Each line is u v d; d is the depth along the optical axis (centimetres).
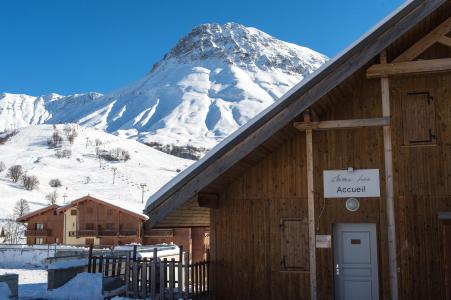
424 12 1098
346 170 1316
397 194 1267
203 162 1221
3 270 3172
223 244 1405
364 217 1295
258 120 1180
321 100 1234
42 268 3381
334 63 1133
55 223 6462
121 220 6106
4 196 11219
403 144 1273
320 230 1318
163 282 1471
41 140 19600
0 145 19000
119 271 1705
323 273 1309
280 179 1375
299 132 1370
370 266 1305
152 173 17025
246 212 1395
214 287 1398
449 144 1253
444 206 1243
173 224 1527
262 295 1362
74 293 1634
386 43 1123
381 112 1299
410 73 1237
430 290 1230
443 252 1232
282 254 1360
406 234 1254
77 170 16138
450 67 1196
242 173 1405
